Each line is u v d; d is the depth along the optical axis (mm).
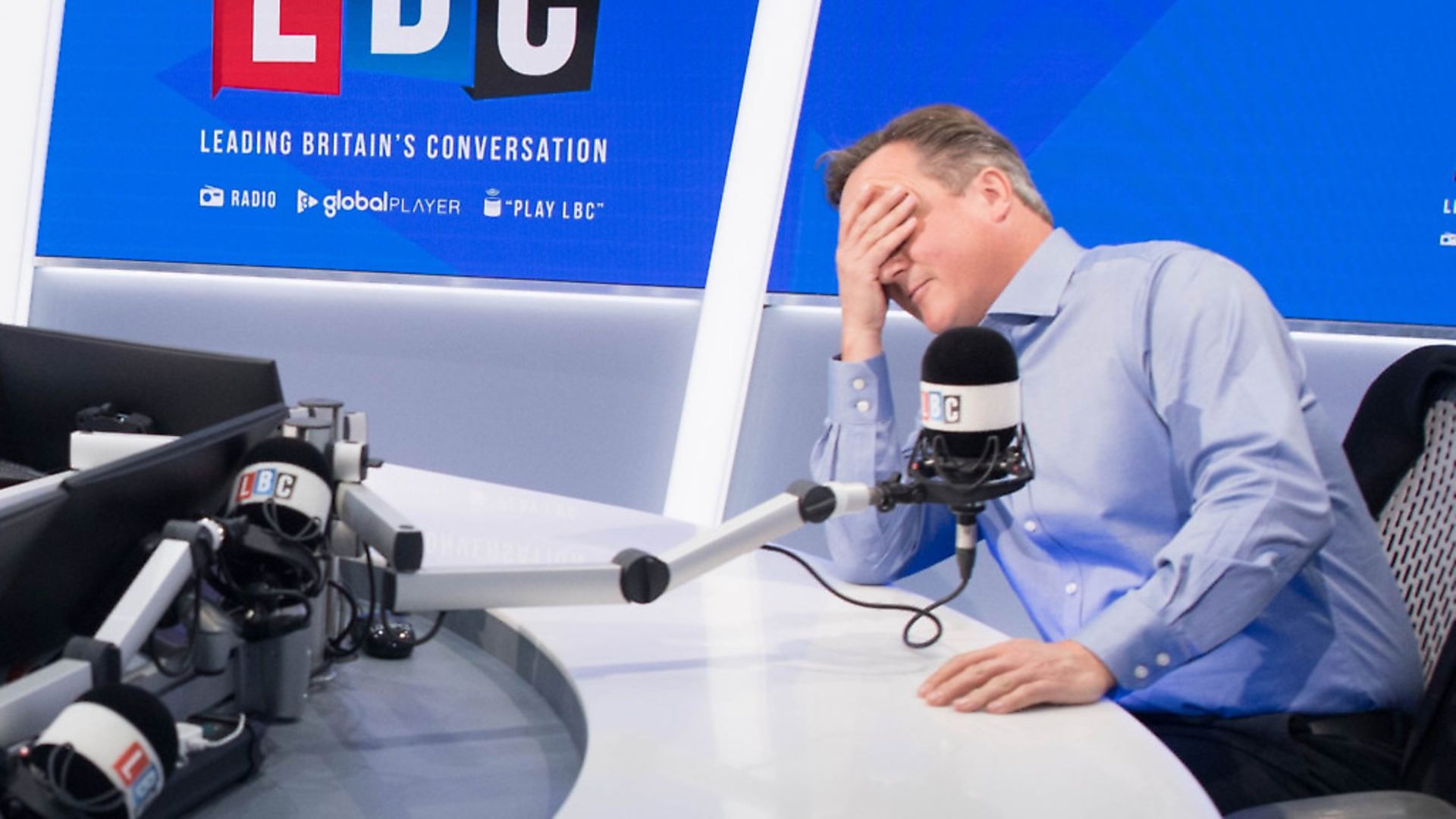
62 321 4574
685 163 4086
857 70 3871
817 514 1264
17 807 837
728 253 4090
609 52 4090
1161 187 3650
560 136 4141
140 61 4395
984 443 1161
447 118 4203
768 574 1639
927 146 1728
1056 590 1671
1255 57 3562
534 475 4238
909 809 994
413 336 4340
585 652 1326
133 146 4418
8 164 4547
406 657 1460
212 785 1097
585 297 4238
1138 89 3648
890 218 1699
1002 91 3752
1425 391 1581
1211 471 1460
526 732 1261
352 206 4285
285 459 1205
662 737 1117
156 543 1152
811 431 4020
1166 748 1129
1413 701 1549
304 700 1260
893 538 1625
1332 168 3543
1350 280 3562
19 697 908
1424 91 3469
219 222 4375
